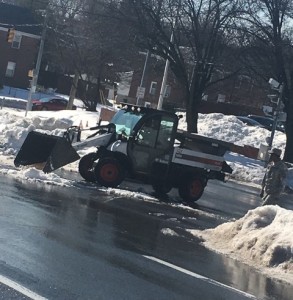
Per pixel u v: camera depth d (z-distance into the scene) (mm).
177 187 17766
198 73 32062
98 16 31875
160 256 9227
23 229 9453
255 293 7930
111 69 57125
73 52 50875
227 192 22859
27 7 75188
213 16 31125
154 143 17172
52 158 16188
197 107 32875
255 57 31766
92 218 11492
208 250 10469
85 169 17172
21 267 7328
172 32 31500
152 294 7023
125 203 14391
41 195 13188
